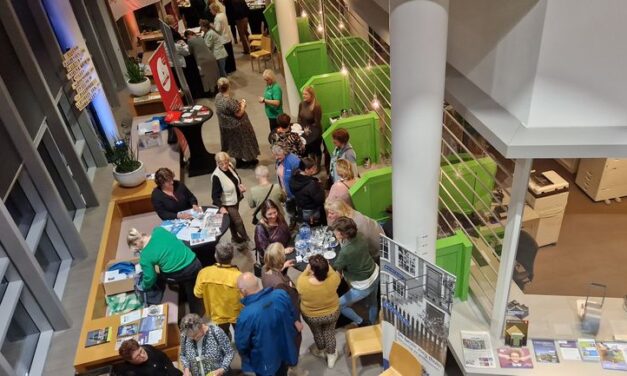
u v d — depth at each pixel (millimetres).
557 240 4375
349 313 4840
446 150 5168
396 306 3934
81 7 9250
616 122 2994
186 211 5922
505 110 3324
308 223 5945
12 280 4863
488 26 3367
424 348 3887
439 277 3438
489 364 3932
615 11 2691
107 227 5832
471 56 3686
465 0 3637
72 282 5863
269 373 4164
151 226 6262
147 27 13383
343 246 4508
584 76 2889
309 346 5000
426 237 3840
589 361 3836
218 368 4086
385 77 6816
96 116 8258
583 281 4285
